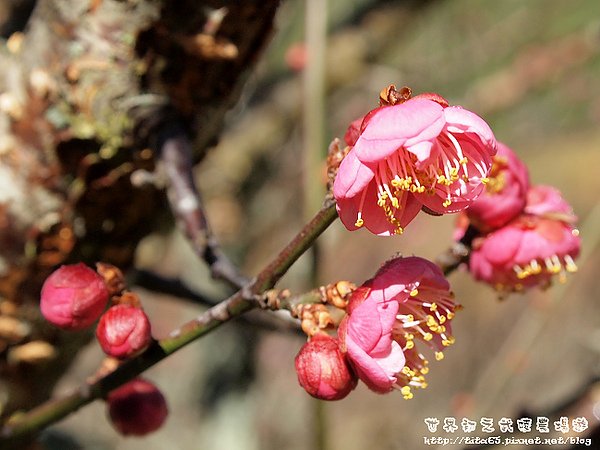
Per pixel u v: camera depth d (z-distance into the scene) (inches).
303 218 11.1
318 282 10.3
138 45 9.0
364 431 26.4
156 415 9.1
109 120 9.1
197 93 9.1
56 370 10.3
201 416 16.2
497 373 13.5
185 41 8.9
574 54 20.2
